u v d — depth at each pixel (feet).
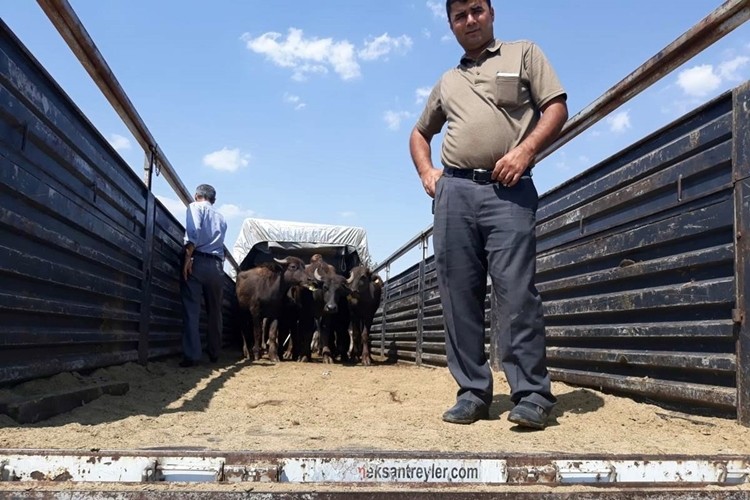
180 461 6.11
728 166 10.19
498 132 10.98
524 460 6.39
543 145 10.73
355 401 13.41
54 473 6.01
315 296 33.94
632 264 12.72
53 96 11.86
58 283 12.05
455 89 11.55
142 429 9.16
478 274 11.41
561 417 11.05
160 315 21.29
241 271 39.63
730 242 10.13
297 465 6.17
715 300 10.25
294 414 11.19
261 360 32.96
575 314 14.75
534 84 10.98
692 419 10.45
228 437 8.58
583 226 14.78
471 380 11.07
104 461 6.06
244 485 6.03
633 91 12.44
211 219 23.47
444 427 10.09
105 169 14.75
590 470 6.39
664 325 11.47
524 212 10.90
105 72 13.61
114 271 15.78
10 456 6.06
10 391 10.41
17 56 10.34
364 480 6.20
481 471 6.31
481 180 11.09
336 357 38.45
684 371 11.08
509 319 10.64
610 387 13.12
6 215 9.91
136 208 17.70
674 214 11.47
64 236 12.35
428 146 12.78
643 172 12.43
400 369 25.21
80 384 12.63
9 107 9.98
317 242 43.37
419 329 28.48
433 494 5.86
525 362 10.53
